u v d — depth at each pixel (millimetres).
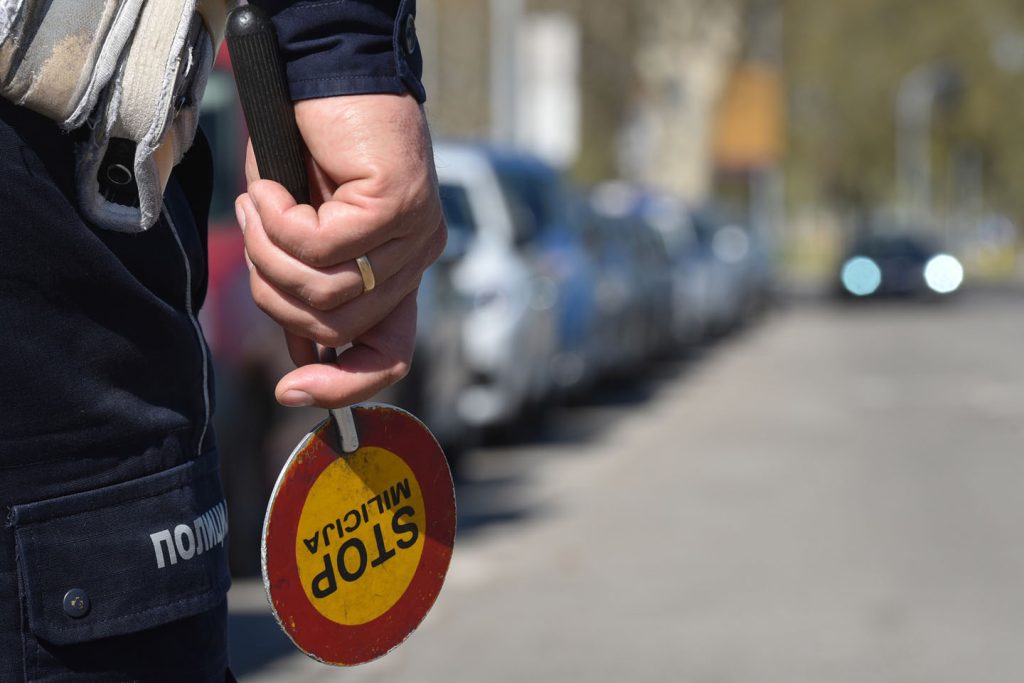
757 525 11508
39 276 2205
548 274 17047
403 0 2293
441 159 2713
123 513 2271
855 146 94500
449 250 14797
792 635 8164
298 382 2334
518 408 16219
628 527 11461
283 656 7629
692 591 9266
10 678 2176
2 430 2184
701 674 7402
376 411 2465
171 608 2301
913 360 28703
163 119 2258
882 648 7895
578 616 8625
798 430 17859
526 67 31688
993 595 9102
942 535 11031
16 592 2180
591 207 23438
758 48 61594
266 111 2262
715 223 42219
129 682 2268
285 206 2260
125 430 2275
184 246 2424
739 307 40656
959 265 50781
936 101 91438
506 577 9727
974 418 18797
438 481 2557
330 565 2422
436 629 8352
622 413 20188
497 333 15367
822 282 75438
